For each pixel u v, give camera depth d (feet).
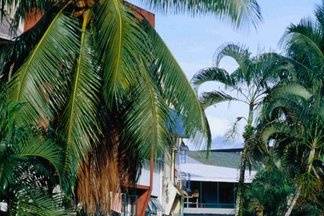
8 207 44.45
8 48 56.90
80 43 53.01
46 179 48.78
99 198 54.70
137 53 51.52
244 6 52.65
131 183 56.70
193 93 55.47
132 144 53.93
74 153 49.80
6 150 42.34
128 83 50.62
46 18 56.08
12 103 44.60
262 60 86.33
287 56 93.86
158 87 55.83
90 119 51.26
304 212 114.93
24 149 44.52
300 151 100.37
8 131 42.83
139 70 52.19
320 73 92.17
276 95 86.89
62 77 51.67
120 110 53.98
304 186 98.32
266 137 89.30
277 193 118.52
